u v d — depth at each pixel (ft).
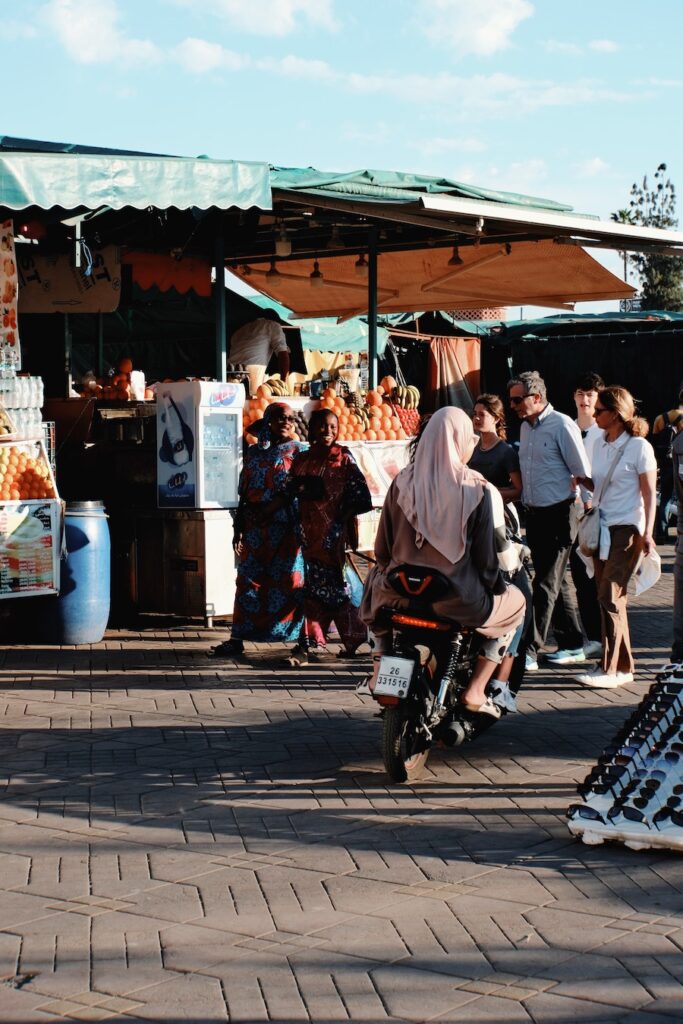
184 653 32.42
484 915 14.94
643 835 17.07
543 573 30.12
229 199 30.71
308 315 56.18
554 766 21.79
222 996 12.80
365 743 23.40
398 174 36.52
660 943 14.03
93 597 33.53
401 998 12.71
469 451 20.48
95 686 28.45
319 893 15.74
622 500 28.14
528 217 37.63
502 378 86.38
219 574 35.70
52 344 48.24
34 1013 12.48
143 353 64.75
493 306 53.42
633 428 28.09
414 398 44.09
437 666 20.89
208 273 45.16
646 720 18.72
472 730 21.61
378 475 39.40
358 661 31.45
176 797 19.99
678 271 200.03
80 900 15.55
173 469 35.37
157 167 29.19
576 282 48.91
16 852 17.42
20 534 32.01
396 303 54.24
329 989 12.94
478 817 18.90
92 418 38.22
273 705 26.55
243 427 37.40
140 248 42.98
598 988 12.89
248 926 14.66
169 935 14.40
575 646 31.55
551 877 16.26
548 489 29.71
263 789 20.44
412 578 20.25
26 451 32.94
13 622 34.09
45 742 23.44
